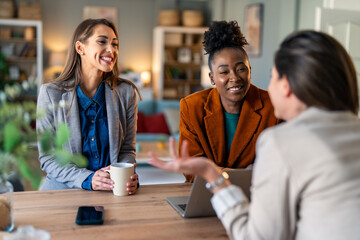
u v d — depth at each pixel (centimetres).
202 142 173
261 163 87
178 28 811
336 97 90
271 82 99
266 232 85
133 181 149
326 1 473
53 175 170
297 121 88
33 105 95
